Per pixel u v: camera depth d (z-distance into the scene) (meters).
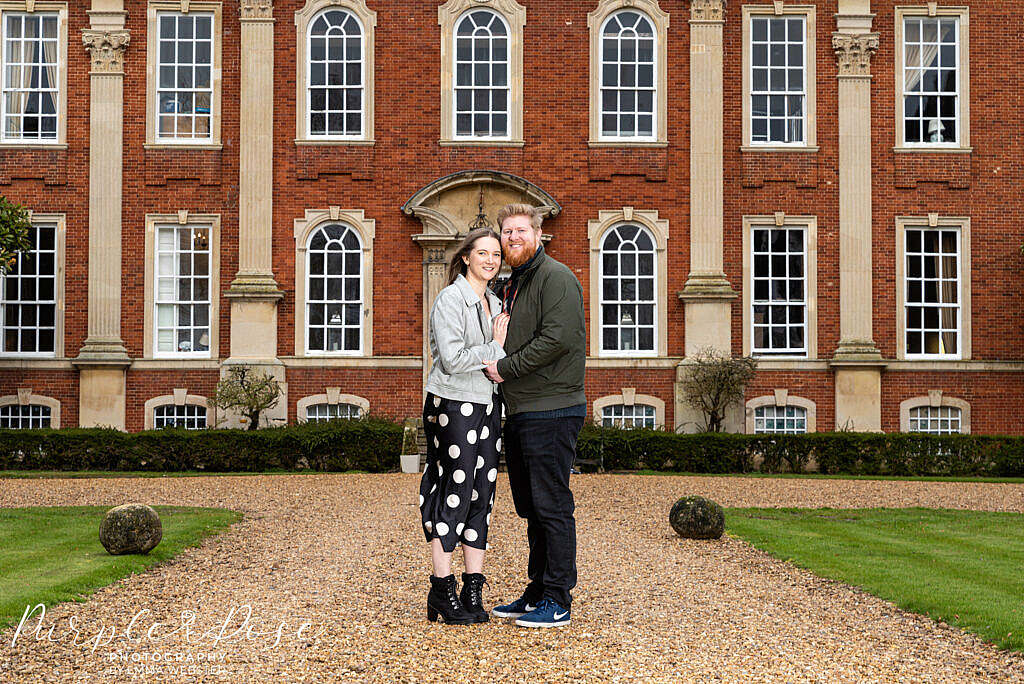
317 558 10.64
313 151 24.05
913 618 8.14
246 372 23.25
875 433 22.50
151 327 23.91
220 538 12.12
